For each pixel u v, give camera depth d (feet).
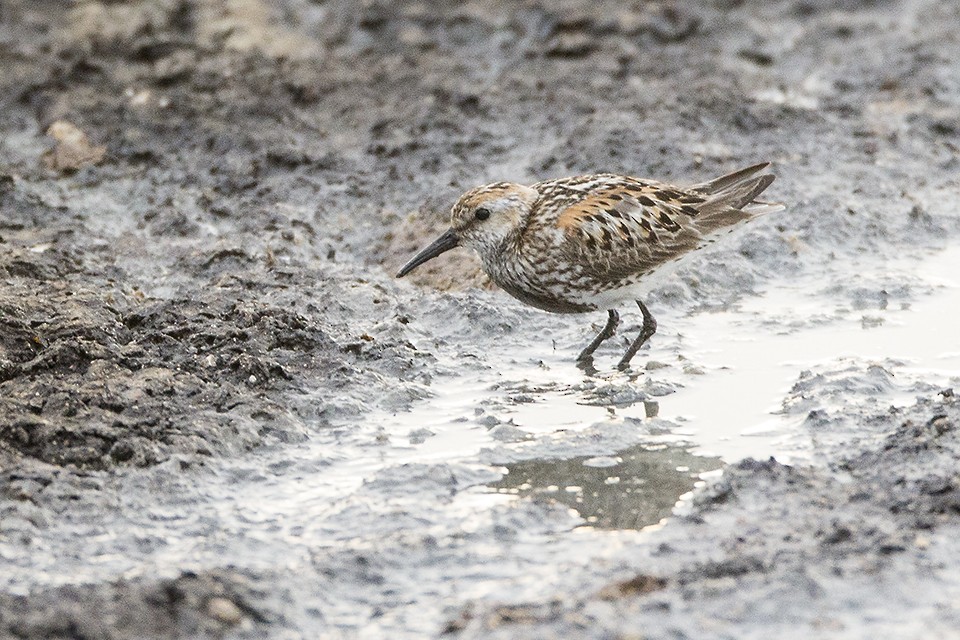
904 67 73.20
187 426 40.68
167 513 36.91
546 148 64.23
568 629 30.37
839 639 29.96
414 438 42.14
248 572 33.01
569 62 73.00
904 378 45.24
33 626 30.19
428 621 31.55
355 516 36.60
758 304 52.95
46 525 35.83
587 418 43.60
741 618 30.73
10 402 40.75
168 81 69.10
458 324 50.88
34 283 50.62
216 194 60.54
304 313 50.26
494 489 38.55
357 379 45.47
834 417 42.01
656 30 75.25
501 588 32.86
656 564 33.40
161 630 30.55
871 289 53.31
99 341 45.06
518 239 48.93
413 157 63.57
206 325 47.16
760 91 71.00
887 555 33.01
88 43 72.28
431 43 74.33
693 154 62.85
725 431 42.11
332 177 61.93
